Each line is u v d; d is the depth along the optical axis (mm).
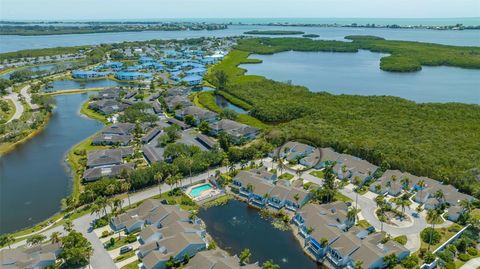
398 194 133125
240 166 156375
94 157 157750
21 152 177125
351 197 131125
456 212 115562
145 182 136875
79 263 96375
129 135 189750
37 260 92812
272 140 175125
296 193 126750
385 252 97562
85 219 117250
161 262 93875
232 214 122875
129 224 110625
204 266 90375
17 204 129750
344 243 99500
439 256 96812
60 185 143250
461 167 139875
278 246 105938
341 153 161750
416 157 148250
